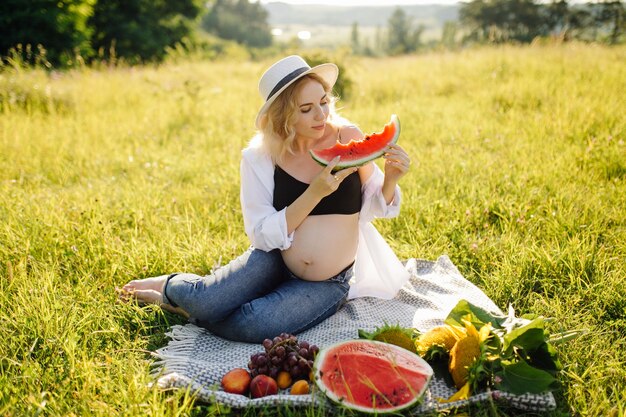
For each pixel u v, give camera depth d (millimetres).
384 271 3564
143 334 3232
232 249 3988
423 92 11000
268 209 3197
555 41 16047
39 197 4988
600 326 3121
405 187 5258
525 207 4465
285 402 2480
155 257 3816
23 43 17453
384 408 2385
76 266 3746
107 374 2666
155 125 8367
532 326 2570
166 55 28219
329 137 3301
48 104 8961
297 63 3082
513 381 2449
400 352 2617
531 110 8266
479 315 2834
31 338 2957
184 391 2551
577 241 3803
